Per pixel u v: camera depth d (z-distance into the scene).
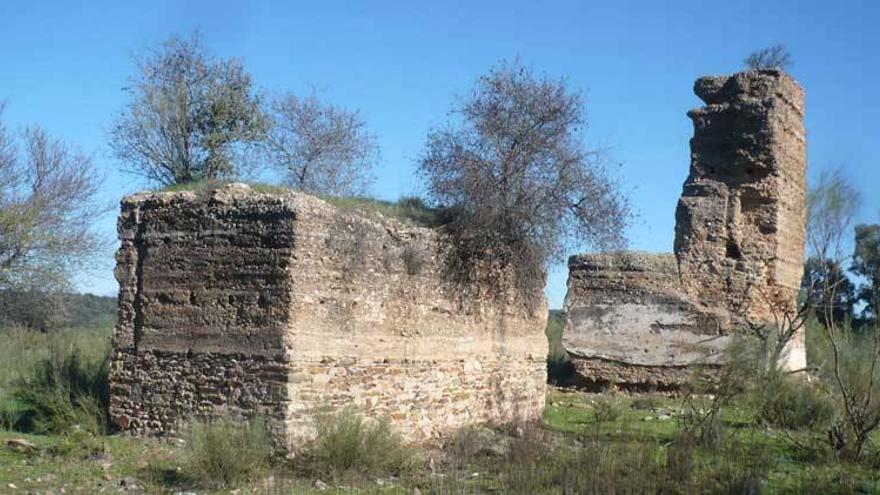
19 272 29.02
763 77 29.55
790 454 16.11
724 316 29.09
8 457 13.66
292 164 28.00
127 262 15.61
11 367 24.67
